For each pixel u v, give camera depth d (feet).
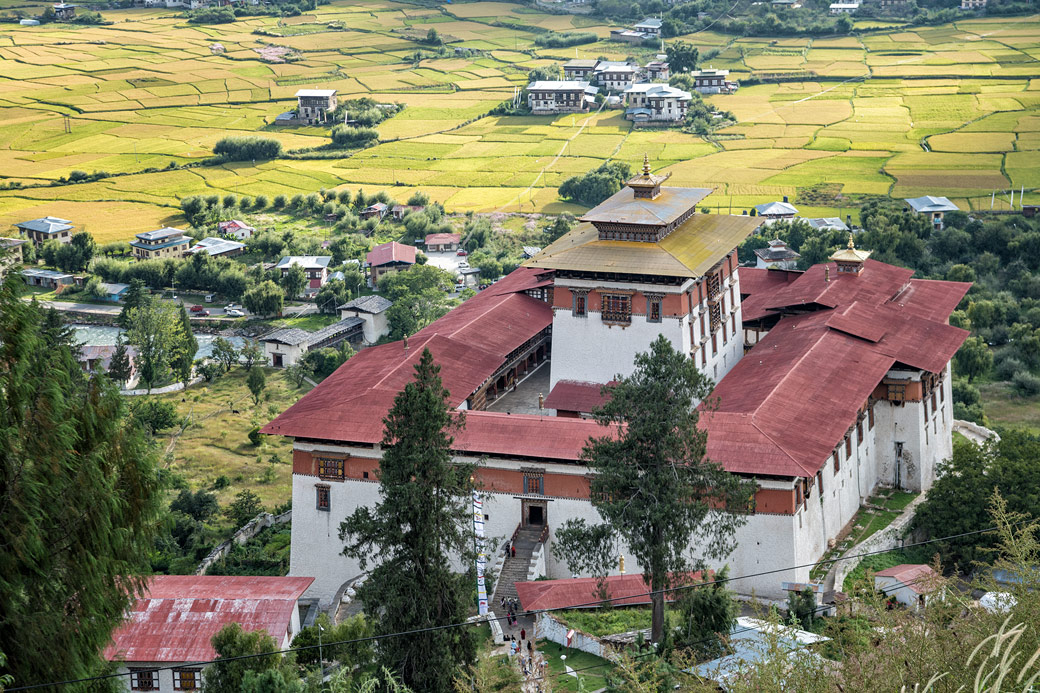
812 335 460.96
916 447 457.27
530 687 278.05
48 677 206.49
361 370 461.78
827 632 203.10
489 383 476.95
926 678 155.22
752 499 374.02
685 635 306.76
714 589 314.35
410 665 295.69
